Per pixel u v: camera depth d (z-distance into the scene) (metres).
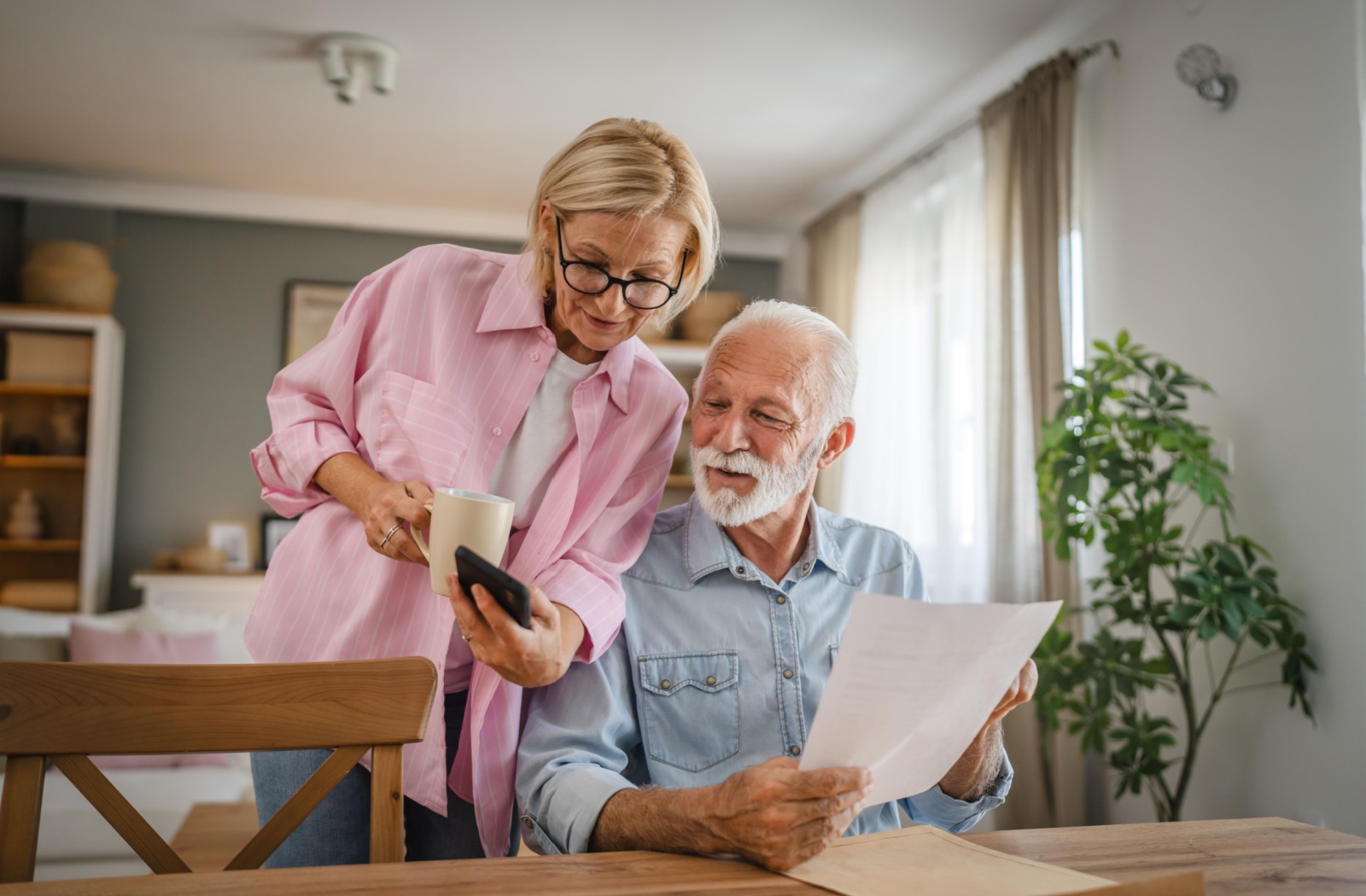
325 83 3.85
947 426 3.97
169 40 3.53
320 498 1.25
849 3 3.27
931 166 4.30
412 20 3.38
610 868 0.82
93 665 0.92
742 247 5.69
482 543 0.91
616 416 1.28
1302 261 2.54
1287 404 2.57
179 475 5.03
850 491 4.75
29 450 4.70
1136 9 3.15
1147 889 0.72
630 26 3.40
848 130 4.23
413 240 5.35
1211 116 2.85
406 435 1.17
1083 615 3.19
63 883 0.75
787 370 1.18
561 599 1.10
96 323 4.66
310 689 0.97
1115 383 3.11
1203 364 2.85
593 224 1.07
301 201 5.17
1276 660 2.58
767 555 1.27
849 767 0.84
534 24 3.39
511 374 1.23
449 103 4.01
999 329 3.59
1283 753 2.55
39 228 4.88
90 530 4.59
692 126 4.22
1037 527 3.35
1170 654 2.61
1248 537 2.68
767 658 1.21
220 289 5.13
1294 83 2.58
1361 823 2.34
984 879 0.82
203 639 3.64
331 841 1.22
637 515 1.32
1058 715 3.16
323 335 5.20
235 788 3.11
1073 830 0.99
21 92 3.96
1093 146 3.34
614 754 1.12
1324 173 2.48
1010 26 3.41
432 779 1.18
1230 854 0.92
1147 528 2.62
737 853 0.86
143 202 5.01
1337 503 2.43
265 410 5.13
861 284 4.85
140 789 2.98
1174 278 2.97
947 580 3.90
